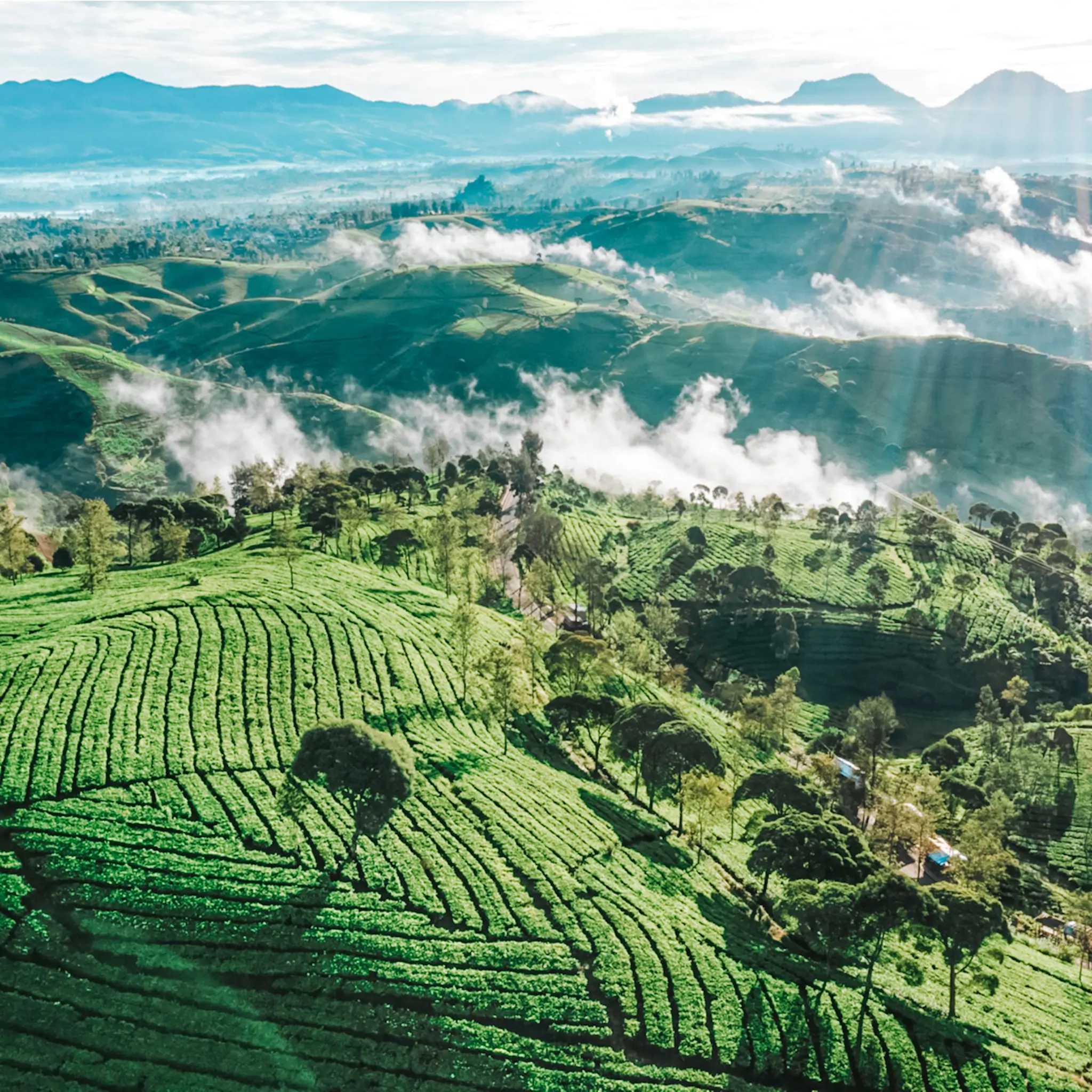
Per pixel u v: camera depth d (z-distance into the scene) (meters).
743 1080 58.84
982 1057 65.00
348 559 169.25
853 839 85.56
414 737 98.19
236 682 102.44
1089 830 125.50
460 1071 55.22
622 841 87.25
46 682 97.12
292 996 59.06
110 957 60.78
